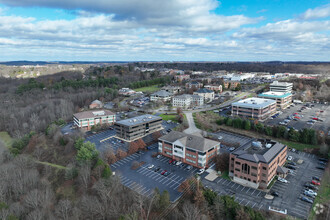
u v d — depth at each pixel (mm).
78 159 130375
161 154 144250
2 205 92375
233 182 112000
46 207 99688
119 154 139375
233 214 83875
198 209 87812
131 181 113562
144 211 88875
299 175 116500
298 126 189875
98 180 109750
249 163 106625
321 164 127250
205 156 125562
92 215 91375
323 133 165500
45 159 152500
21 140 176125
